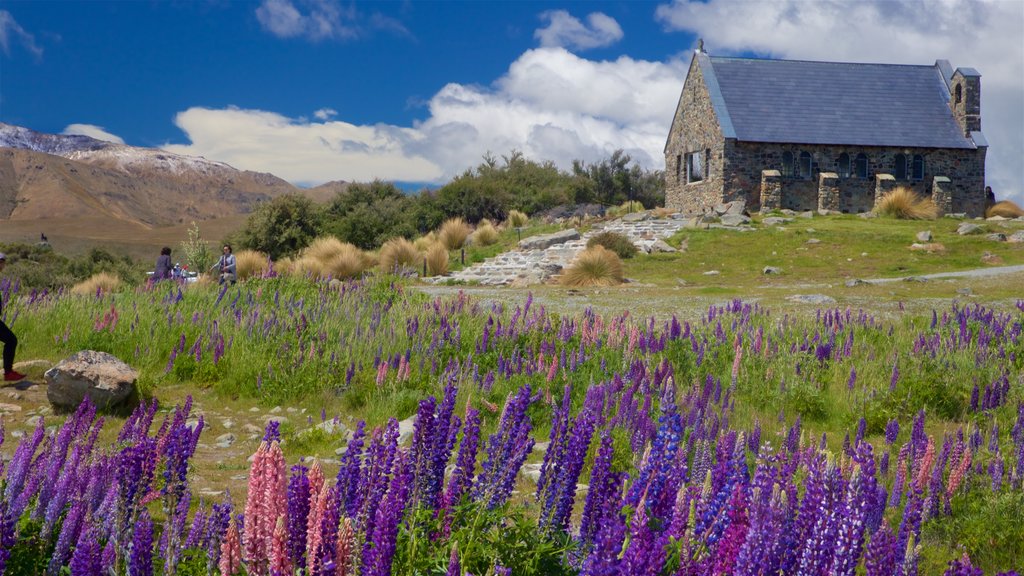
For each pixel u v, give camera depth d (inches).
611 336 504.4
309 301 647.1
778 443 347.3
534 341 512.1
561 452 164.2
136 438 220.7
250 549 103.0
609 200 2763.3
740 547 122.6
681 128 2119.8
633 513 133.0
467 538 142.0
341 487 148.7
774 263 1264.8
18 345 504.1
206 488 268.2
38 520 171.8
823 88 1991.9
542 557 143.8
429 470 150.7
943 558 220.7
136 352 495.2
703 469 182.9
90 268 1964.8
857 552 126.3
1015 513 238.8
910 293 901.8
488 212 2409.0
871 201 1910.7
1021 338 553.3
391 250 1342.3
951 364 482.3
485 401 371.2
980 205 1936.5
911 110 1971.0
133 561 142.5
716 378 462.6
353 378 449.7
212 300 638.5
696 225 1566.2
